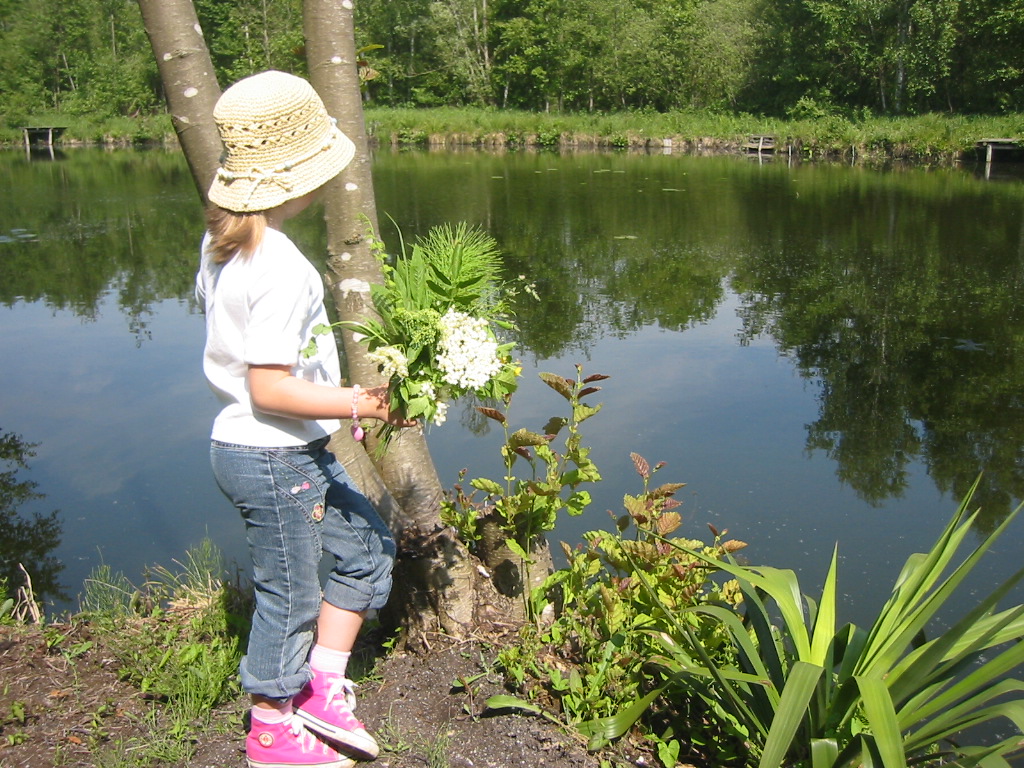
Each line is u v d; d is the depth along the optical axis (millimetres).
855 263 10078
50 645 2844
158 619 3082
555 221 13031
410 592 2787
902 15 31375
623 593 2689
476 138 33062
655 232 12211
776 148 27547
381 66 42344
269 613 2143
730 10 38406
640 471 2998
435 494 3006
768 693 2330
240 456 2027
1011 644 3301
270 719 2203
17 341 7574
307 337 2035
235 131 1944
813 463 4914
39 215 14375
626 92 39812
